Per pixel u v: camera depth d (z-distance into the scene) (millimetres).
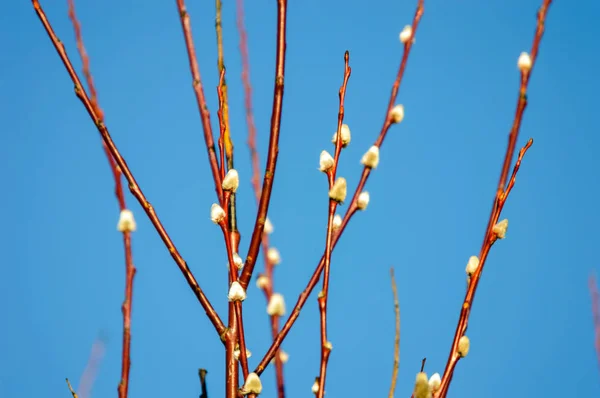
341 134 1173
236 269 1168
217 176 1200
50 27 1180
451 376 1147
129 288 1181
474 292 1159
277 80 1163
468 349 1152
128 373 1163
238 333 1146
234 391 1147
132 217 1193
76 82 1175
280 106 1164
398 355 1160
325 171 1165
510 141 1155
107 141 1172
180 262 1173
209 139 1207
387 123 1195
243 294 1151
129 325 1174
